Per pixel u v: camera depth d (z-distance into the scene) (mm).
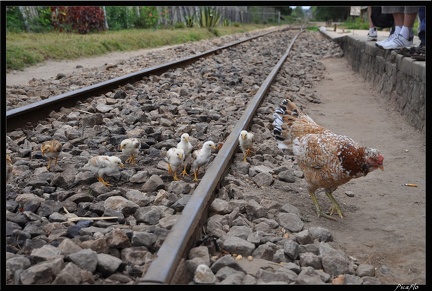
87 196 5082
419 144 8000
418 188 6152
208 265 3914
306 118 5672
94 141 7203
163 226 4457
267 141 7859
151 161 6508
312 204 5633
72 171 5863
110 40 22469
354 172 4879
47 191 5344
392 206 5598
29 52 16516
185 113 9328
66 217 4699
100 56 20109
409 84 9570
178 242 3691
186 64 16484
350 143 4934
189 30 35156
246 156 6770
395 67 10977
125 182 5758
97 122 8289
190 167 6152
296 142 5324
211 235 4371
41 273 3553
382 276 4094
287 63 19547
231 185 5496
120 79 11359
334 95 13328
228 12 59375
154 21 34406
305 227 4953
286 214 4949
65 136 7473
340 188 6168
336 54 24750
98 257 3814
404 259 4371
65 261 3812
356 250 4566
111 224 4582
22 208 4898
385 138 8516
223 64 17750
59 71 15211
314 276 3809
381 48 12711
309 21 112062
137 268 3801
